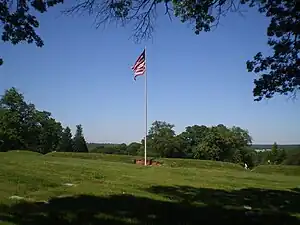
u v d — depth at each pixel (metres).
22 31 9.38
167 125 83.94
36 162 26.03
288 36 11.65
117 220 8.55
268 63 12.57
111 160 42.41
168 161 41.25
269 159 74.56
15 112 71.19
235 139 77.94
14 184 13.57
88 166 25.72
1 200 10.22
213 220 9.47
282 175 33.06
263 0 10.98
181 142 82.19
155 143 81.56
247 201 13.55
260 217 10.31
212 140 77.19
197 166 38.97
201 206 11.52
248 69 12.88
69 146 85.56
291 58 12.23
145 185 16.42
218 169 37.22
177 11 10.59
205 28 10.77
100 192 12.98
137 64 35.22
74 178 17.47
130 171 24.44
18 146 72.50
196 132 84.50
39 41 9.68
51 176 17.36
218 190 16.42
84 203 10.51
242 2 10.27
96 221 8.34
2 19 9.22
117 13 9.46
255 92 12.91
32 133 74.56
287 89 12.68
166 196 13.26
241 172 33.59
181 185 17.45
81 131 92.00
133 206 10.49
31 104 74.94
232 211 10.98
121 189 14.22
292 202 13.98
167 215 9.60
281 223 9.75
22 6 9.20
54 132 81.44
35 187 13.45
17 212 8.75
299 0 10.15
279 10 11.01
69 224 7.97
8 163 23.58
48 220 8.16
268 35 11.69
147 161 41.22
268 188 18.88
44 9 9.16
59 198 11.28
